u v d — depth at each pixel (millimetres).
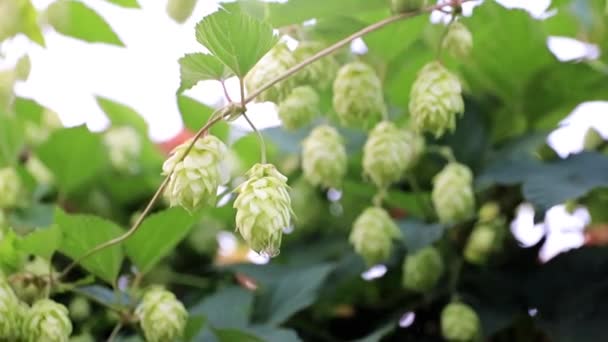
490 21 949
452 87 823
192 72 781
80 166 1007
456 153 986
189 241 1018
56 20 897
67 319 803
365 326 1000
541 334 982
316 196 1041
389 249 913
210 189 757
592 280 946
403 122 983
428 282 947
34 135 1048
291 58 831
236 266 983
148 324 824
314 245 1033
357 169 993
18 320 796
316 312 1000
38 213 983
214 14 757
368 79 860
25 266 856
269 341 880
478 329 930
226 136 958
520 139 984
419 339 981
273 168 756
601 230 1022
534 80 990
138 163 1074
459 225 974
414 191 974
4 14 886
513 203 978
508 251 982
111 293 885
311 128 1023
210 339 895
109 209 1043
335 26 870
